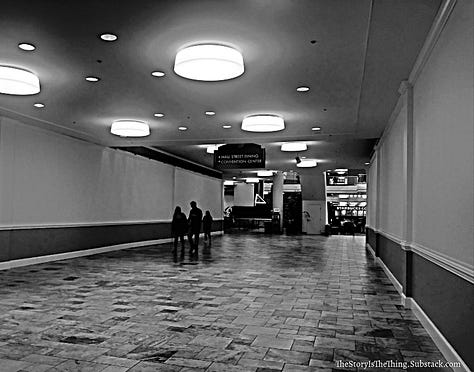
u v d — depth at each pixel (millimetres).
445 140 4480
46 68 6336
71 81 6969
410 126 6629
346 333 5188
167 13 4543
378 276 9695
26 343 4684
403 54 5516
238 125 10203
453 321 4125
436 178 4918
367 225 18484
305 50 5496
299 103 8102
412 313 6199
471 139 3574
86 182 12758
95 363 4121
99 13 4555
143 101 8188
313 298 7203
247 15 4570
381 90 7121
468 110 3658
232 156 13211
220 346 4664
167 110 8859
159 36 5129
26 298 6910
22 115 9523
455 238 4055
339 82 6793
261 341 4855
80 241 12586
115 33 5059
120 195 14586
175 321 5641
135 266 10773
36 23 4816
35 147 10750
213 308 6395
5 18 4695
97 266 10656
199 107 8555
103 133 11555
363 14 4504
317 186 27062
